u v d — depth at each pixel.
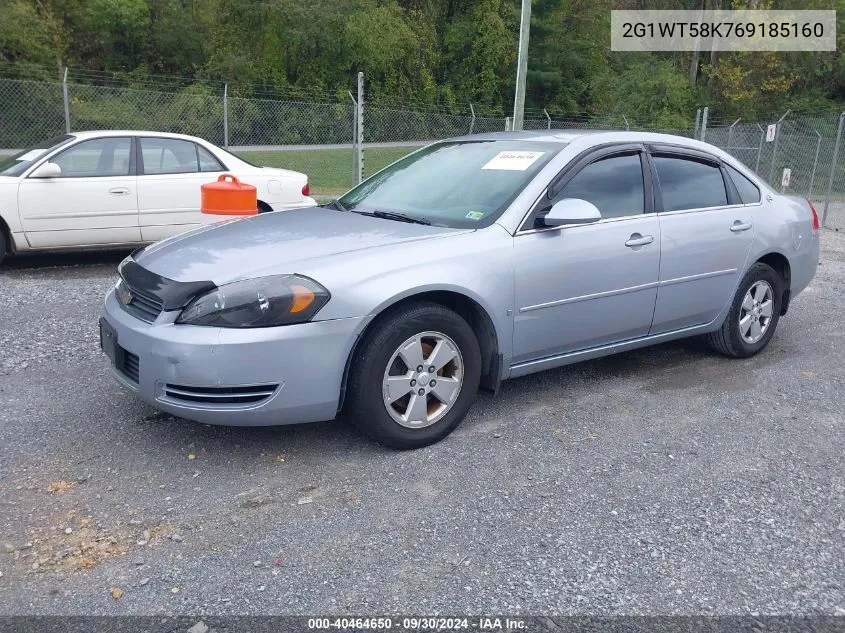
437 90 39.38
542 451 3.85
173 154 8.60
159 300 3.49
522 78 12.68
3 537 2.96
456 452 3.80
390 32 37.06
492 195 4.23
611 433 4.11
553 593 2.69
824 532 3.16
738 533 3.12
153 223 8.45
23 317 6.09
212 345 3.29
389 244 3.76
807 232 5.71
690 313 4.95
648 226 4.57
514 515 3.21
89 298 6.80
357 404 3.60
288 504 3.26
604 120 32.88
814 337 6.17
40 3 32.50
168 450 3.74
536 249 4.06
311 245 3.79
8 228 7.86
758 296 5.41
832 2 35.72
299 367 3.39
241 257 3.68
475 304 3.88
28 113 18.12
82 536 2.98
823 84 36.12
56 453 3.68
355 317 3.46
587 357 4.54
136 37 34.88
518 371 4.20
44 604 2.58
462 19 41.25
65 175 8.05
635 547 3.00
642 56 38.75
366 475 3.53
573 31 42.38
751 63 34.97
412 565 2.84
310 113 18.12
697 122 18.02
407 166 5.02
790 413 4.48
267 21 35.78
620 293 4.46
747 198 5.31
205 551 2.90
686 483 3.56
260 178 8.96
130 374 3.63
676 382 4.96
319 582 2.72
